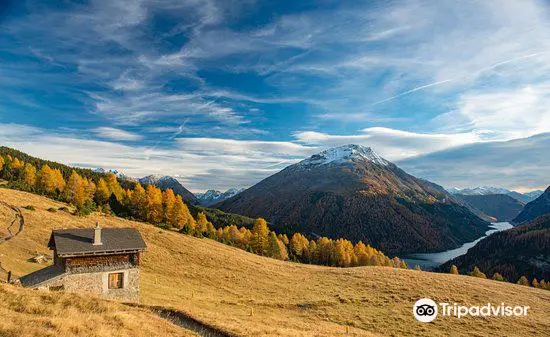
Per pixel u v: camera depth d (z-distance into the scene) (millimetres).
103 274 39438
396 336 42688
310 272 82750
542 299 62062
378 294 60969
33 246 57500
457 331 44969
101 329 17781
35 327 15570
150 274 62562
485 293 62062
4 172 135250
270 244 127188
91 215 92312
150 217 116062
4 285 23031
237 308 49031
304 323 40594
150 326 21531
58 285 37094
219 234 137875
